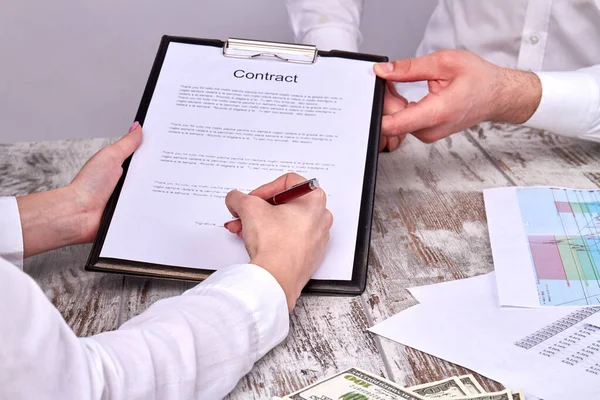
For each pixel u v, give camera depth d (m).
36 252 1.02
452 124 1.23
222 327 0.79
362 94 1.13
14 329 0.58
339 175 1.05
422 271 1.03
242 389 0.83
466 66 1.20
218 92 1.14
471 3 1.79
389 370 0.85
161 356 0.73
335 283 0.96
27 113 3.04
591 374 0.82
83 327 0.92
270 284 0.84
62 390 0.62
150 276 0.96
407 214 1.15
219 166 1.06
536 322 0.92
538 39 1.72
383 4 2.95
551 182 1.25
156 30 2.95
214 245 0.98
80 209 1.04
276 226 0.90
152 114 1.12
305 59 1.17
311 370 0.85
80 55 2.96
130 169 1.06
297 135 1.09
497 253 1.05
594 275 0.99
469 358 0.86
